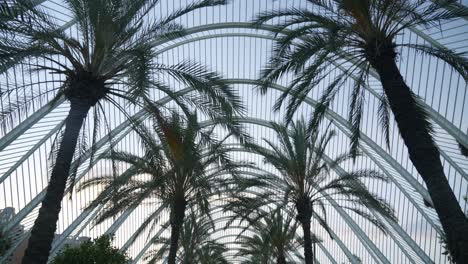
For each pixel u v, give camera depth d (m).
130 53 9.44
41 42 9.84
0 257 17.45
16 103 10.36
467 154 14.74
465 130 15.84
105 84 10.04
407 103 8.95
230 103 10.73
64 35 9.75
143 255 33.72
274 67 10.81
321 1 10.53
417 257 24.47
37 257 7.99
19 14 8.95
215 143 12.02
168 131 11.48
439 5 9.67
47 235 8.20
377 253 27.89
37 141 17.69
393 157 22.19
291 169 16.52
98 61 9.77
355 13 9.23
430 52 9.82
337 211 30.23
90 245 15.43
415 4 10.10
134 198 16.55
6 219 17.31
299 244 28.16
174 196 15.49
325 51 10.64
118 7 9.73
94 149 12.59
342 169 27.09
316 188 17.72
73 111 9.38
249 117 29.23
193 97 10.93
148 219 19.28
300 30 10.44
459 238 7.77
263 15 10.88
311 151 16.77
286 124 12.12
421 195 20.88
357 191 16.41
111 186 15.75
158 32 10.64
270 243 24.14
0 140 14.77
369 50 9.52
